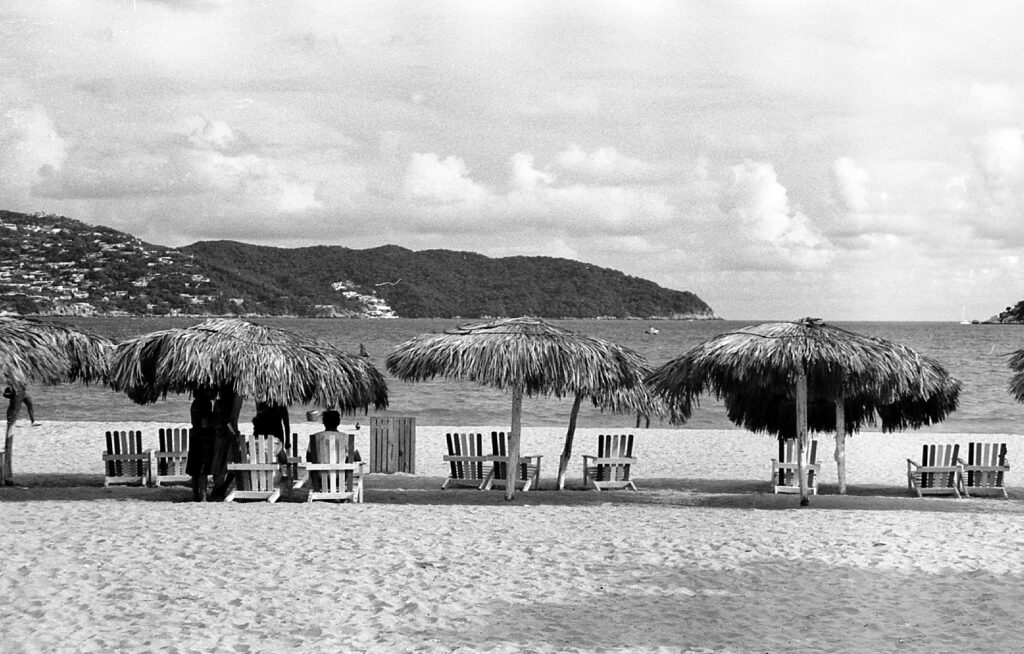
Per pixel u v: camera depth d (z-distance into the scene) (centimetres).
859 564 971
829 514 1245
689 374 1314
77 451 1973
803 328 1306
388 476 1633
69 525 1082
